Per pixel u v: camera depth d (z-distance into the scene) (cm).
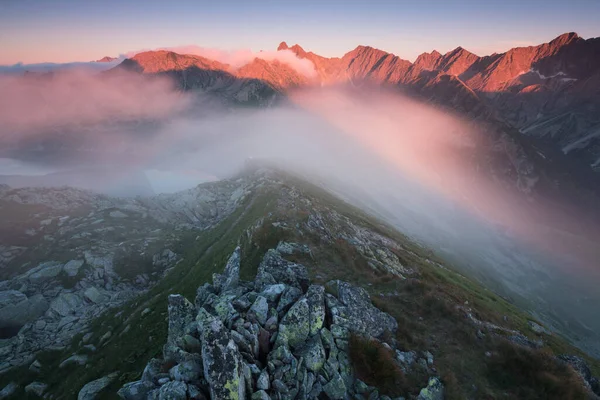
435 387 1984
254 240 4803
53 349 5331
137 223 11106
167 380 1634
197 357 1688
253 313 2005
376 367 1934
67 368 4712
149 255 9006
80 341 5462
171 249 9356
